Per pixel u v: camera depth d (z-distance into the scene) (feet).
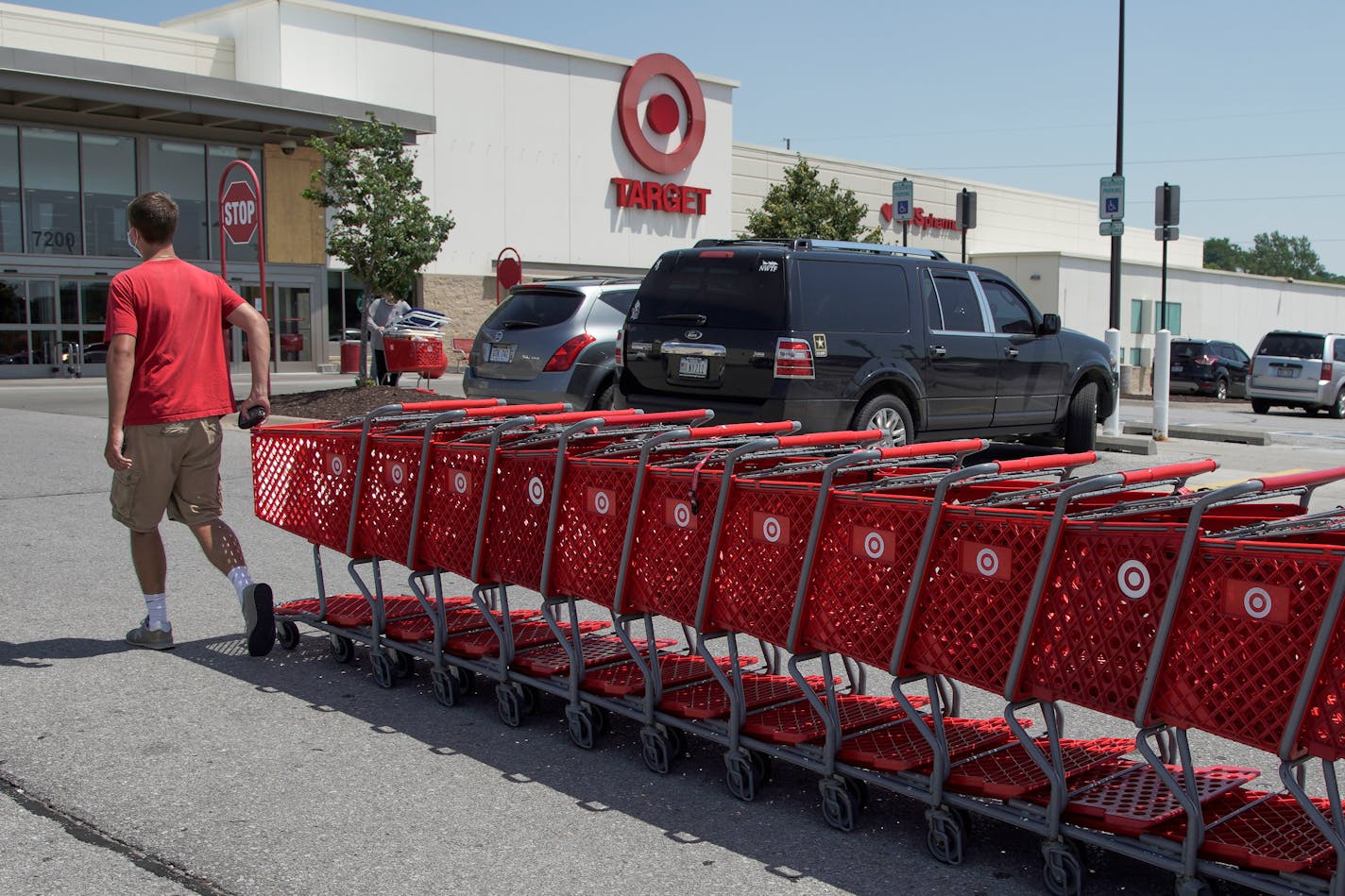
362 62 98.17
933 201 154.30
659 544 15.43
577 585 16.29
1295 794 10.65
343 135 64.95
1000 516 12.46
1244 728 10.93
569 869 12.65
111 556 27.25
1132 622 11.60
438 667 18.04
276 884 12.21
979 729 15.06
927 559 12.96
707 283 32.48
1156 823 12.23
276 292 96.73
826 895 12.14
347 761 15.67
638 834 13.60
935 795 13.03
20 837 13.20
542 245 110.73
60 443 45.75
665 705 15.66
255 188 50.42
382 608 18.76
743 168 131.95
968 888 12.35
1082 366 40.42
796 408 31.01
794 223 114.21
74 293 87.04
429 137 102.06
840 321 32.19
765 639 14.55
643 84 117.19
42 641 20.71
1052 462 13.33
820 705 13.97
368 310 63.00
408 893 12.06
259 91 85.61
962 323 36.04
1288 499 34.81
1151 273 161.27
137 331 18.70
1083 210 182.70
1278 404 84.33
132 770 15.17
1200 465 12.73
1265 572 10.71
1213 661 11.10
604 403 41.39
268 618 19.45
